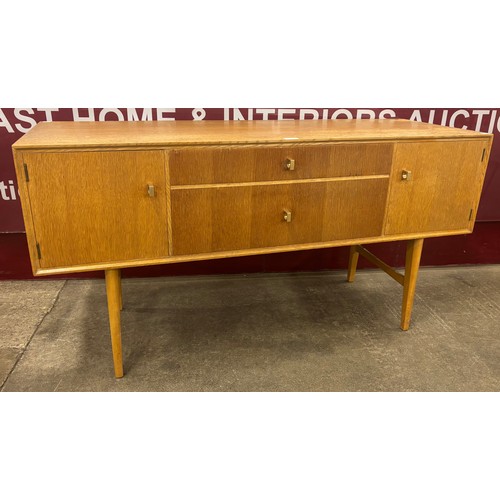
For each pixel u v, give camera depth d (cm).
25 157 170
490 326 262
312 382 215
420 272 322
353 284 305
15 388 206
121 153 180
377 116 284
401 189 221
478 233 321
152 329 252
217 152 190
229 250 207
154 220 192
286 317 266
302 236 214
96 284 295
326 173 207
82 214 183
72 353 231
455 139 219
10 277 293
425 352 238
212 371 221
